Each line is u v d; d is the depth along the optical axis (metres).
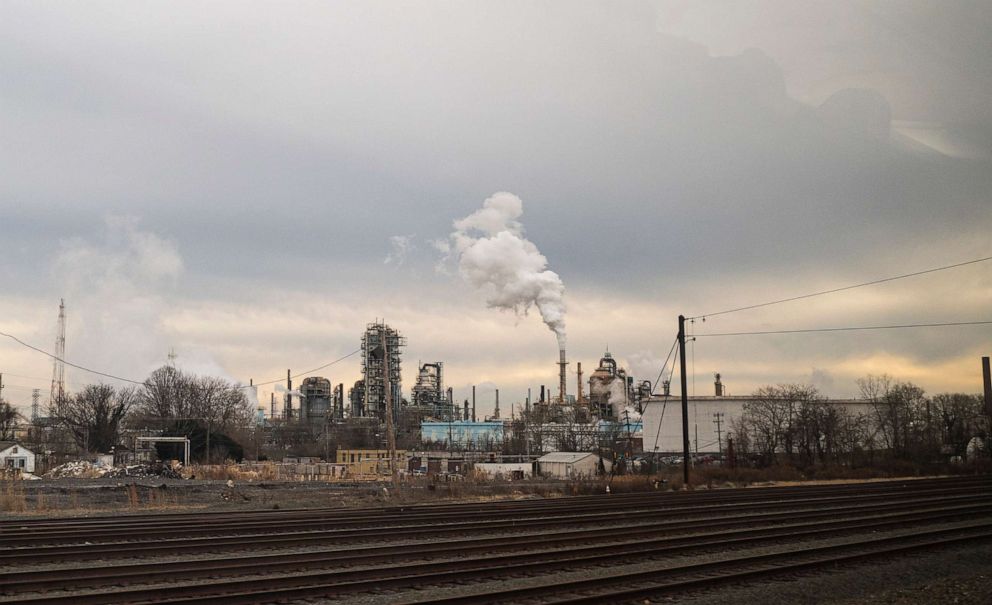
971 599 16.62
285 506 42.69
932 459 88.94
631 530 26.00
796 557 21.03
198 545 22.30
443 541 24.12
